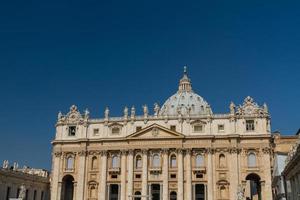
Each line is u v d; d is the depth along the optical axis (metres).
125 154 113.00
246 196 112.44
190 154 110.00
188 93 168.62
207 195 106.50
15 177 105.75
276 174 89.62
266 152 106.12
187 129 111.31
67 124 118.62
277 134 119.31
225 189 106.56
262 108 109.62
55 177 115.44
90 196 113.12
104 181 112.19
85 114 118.12
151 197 104.00
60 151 117.00
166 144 110.88
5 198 100.75
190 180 108.19
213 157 108.81
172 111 161.12
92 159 115.50
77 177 114.19
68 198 118.38
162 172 109.69
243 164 107.00
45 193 122.56
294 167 59.00
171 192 108.88
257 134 107.38
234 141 107.75
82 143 115.62
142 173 110.62
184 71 176.25
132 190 110.25
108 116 116.69
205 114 114.88
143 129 112.38
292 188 66.62
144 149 111.62
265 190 103.81
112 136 114.94
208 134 109.62
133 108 115.56
